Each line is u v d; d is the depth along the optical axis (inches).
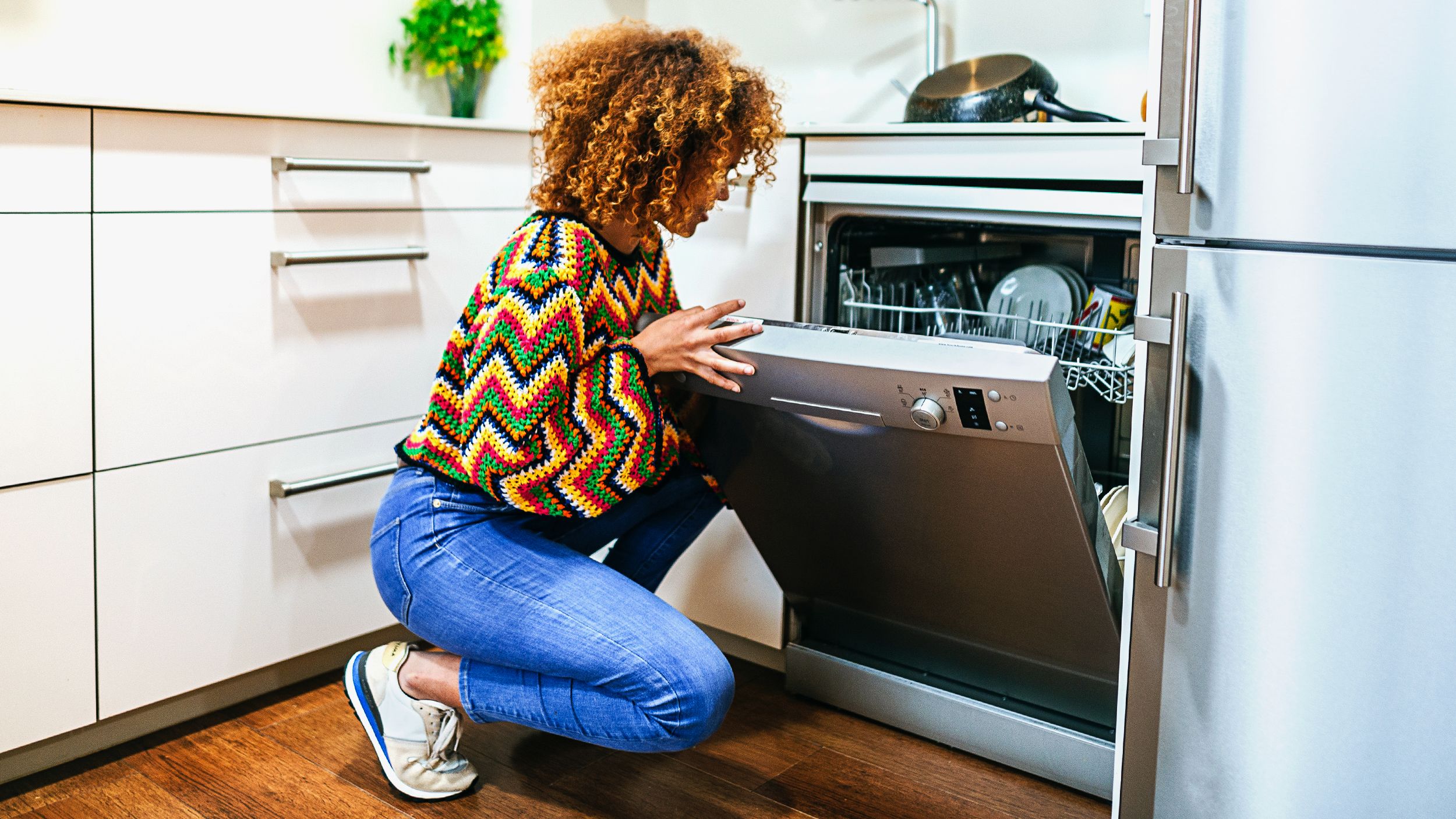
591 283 54.4
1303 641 45.5
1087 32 80.2
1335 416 43.2
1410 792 43.6
